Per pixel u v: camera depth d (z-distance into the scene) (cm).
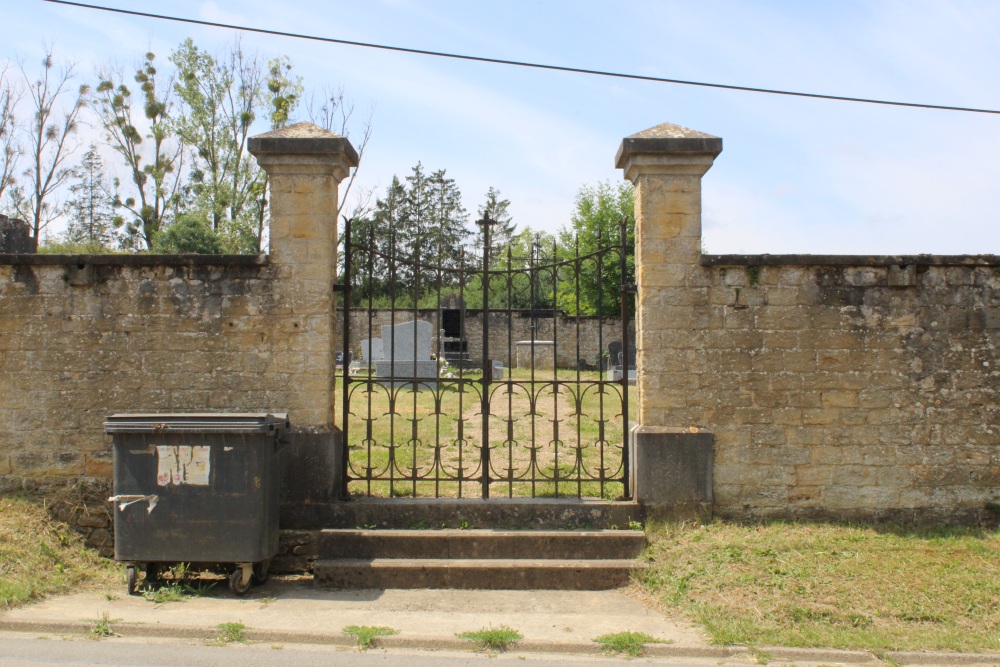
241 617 559
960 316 711
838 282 709
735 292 705
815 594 586
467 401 1661
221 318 708
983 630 547
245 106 2852
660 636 536
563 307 2830
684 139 696
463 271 736
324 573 641
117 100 2862
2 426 712
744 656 514
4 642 507
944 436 707
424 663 490
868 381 706
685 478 698
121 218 2959
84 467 711
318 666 478
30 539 664
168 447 609
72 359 712
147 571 623
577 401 727
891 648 520
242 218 2784
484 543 668
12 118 2842
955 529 692
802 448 704
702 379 704
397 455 1003
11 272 715
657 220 707
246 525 607
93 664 470
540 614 581
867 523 700
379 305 2495
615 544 668
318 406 703
